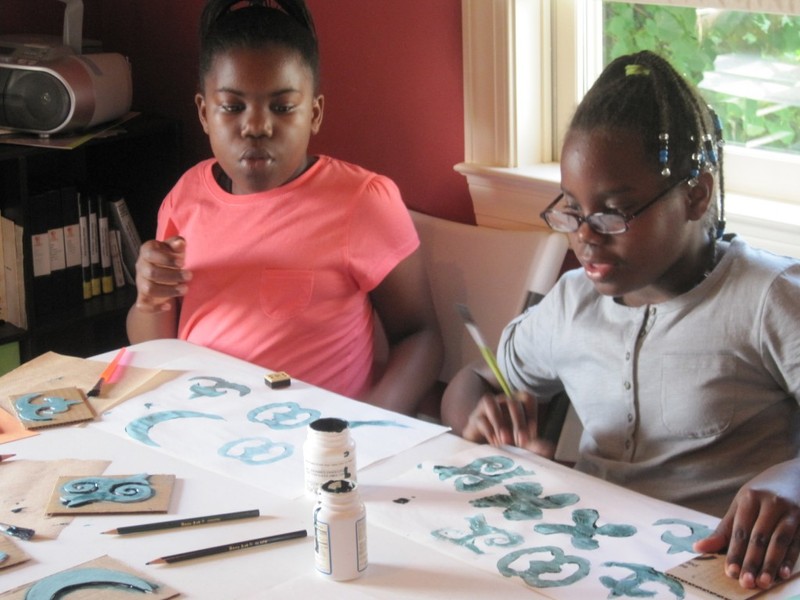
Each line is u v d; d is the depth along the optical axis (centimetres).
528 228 205
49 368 160
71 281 251
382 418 142
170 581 105
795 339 128
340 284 182
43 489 124
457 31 208
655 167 123
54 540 113
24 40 241
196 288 184
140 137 260
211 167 192
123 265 263
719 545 108
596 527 114
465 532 113
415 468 128
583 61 201
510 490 122
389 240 184
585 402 145
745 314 131
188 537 113
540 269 188
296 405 147
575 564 107
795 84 178
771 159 183
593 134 125
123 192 267
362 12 223
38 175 264
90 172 273
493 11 198
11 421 143
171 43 264
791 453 135
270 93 174
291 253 181
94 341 267
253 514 117
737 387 133
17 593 104
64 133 235
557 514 117
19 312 241
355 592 103
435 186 222
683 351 135
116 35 275
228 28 176
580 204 127
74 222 249
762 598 101
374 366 207
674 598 101
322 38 231
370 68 225
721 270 134
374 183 185
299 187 183
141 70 272
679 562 107
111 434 139
